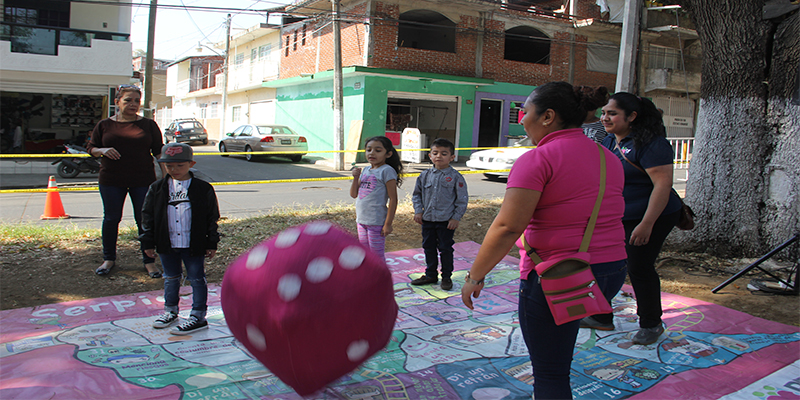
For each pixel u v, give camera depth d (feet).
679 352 10.83
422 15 69.51
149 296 14.44
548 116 7.15
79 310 13.29
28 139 61.62
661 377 9.74
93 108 64.69
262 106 88.28
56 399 8.60
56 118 63.21
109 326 12.23
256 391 9.00
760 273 16.79
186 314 13.07
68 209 28.43
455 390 9.20
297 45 78.28
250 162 58.34
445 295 14.92
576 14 72.23
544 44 74.38
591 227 6.97
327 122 67.97
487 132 70.85
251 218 23.67
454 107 67.00
